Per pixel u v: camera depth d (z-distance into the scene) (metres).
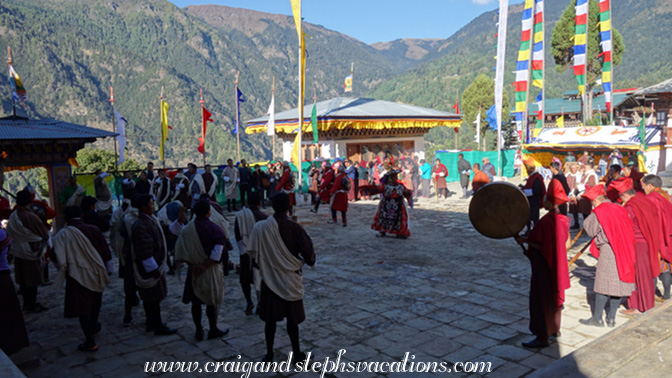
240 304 7.21
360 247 10.95
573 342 5.45
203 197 8.02
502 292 7.41
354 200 19.89
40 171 42.22
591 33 44.72
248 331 6.13
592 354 2.62
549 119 61.06
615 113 42.66
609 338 2.81
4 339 5.09
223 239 5.64
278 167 19.03
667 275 6.64
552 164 10.77
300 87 19.53
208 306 5.79
